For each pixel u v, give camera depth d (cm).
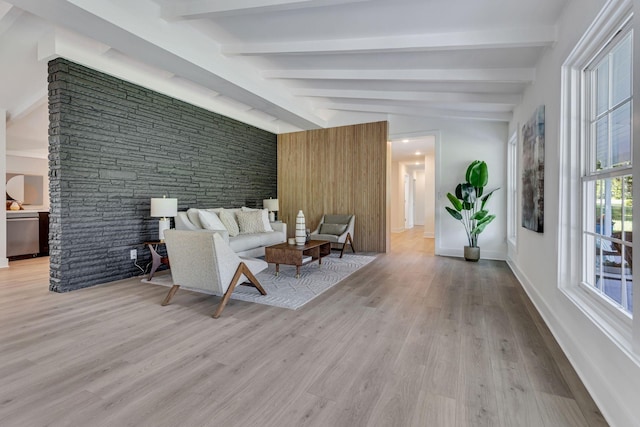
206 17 272
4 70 398
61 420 144
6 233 511
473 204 513
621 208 170
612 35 170
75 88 348
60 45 330
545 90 272
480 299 320
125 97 402
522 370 186
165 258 398
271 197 698
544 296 272
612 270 179
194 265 286
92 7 234
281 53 328
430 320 264
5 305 300
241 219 530
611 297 179
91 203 366
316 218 673
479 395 162
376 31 279
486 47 262
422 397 161
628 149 163
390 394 163
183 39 308
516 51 279
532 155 312
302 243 436
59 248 341
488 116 476
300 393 165
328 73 386
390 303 308
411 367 190
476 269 459
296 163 691
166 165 457
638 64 130
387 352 208
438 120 572
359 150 627
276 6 237
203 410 151
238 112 595
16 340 225
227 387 170
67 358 200
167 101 459
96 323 257
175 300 317
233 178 590
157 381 175
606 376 151
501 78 322
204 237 274
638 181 130
